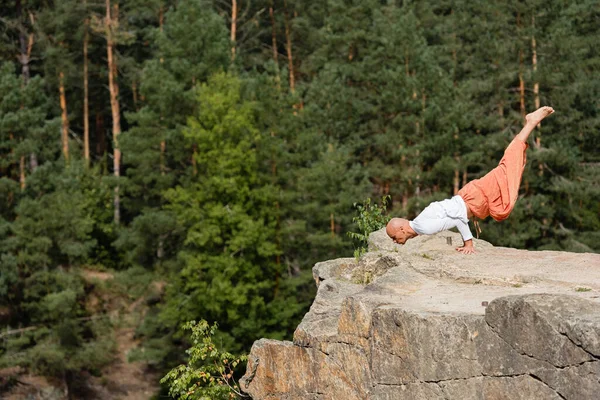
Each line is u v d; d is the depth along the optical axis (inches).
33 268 1253.1
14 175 1396.4
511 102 1418.6
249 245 1198.3
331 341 336.5
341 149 1330.0
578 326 239.0
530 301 254.7
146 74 1448.1
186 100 1396.4
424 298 314.5
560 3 1408.7
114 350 1322.6
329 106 1528.1
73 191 1323.8
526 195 1376.7
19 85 1330.0
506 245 1284.4
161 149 1454.2
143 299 1453.0
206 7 1774.1
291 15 1953.7
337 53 1790.1
